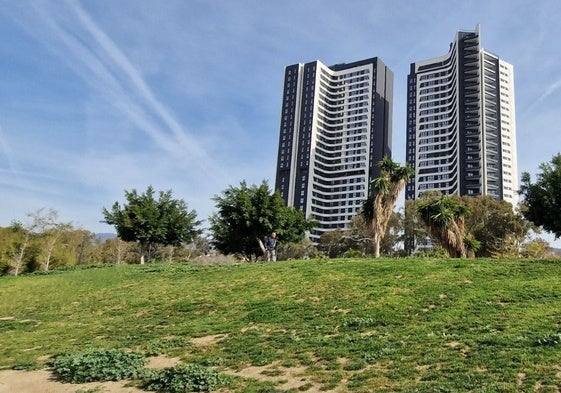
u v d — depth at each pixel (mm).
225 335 14258
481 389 7910
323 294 18516
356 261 24969
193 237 43406
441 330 12391
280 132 190250
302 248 99062
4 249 54188
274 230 39219
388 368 9688
